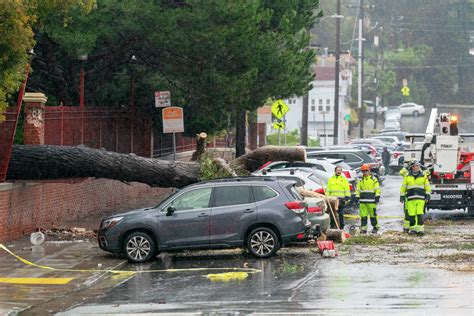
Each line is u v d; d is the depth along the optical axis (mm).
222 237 44750
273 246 44781
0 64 42719
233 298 33875
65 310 32688
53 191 58188
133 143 75438
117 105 75250
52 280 39438
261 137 130875
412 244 49688
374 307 30906
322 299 32906
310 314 29938
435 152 63375
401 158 115812
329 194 57469
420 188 54312
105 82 72500
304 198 48719
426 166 64938
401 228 59000
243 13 60531
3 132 49625
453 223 61375
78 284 38312
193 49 61281
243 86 63094
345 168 70625
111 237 44812
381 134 155250
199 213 44938
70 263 44062
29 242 50812
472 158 63562
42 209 56219
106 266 43219
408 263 42281
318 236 49438
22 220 52906
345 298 33000
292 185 45656
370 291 34469
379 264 42156
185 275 40562
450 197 63500
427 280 36969
